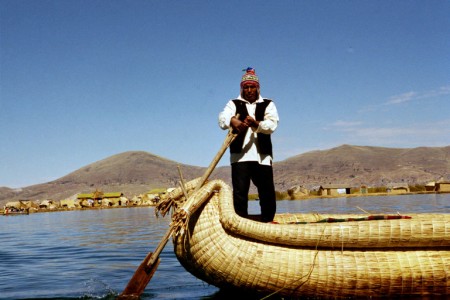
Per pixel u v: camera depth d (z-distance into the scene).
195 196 4.13
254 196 50.34
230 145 4.70
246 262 3.96
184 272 5.88
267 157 4.70
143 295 4.55
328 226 3.84
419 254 3.79
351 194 59.97
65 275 6.05
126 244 9.76
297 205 29.22
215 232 4.12
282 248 3.94
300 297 3.92
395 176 194.88
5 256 8.47
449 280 3.76
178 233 4.13
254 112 4.69
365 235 3.77
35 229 18.16
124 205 80.50
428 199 30.38
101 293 4.81
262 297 4.08
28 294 4.85
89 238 11.91
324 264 3.83
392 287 3.78
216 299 4.29
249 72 4.80
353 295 3.82
